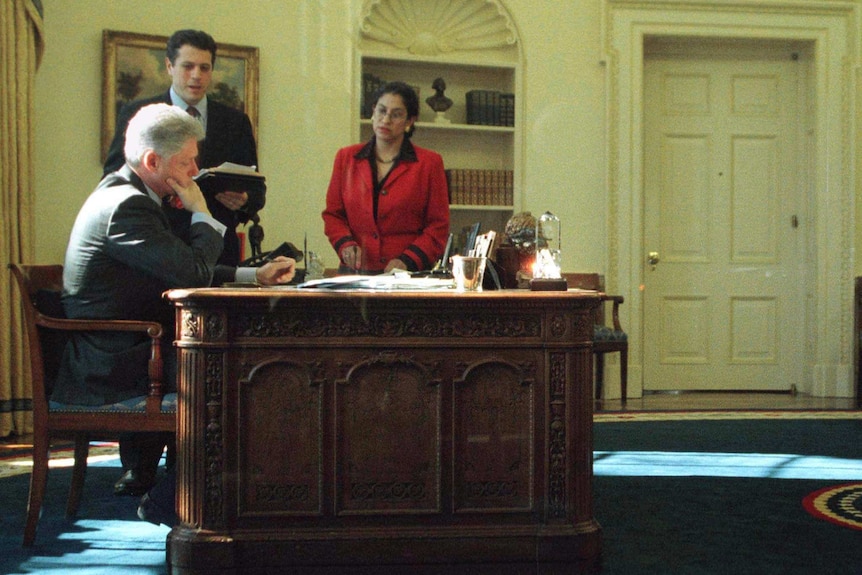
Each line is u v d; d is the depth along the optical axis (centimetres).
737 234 767
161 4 628
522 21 721
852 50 744
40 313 296
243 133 419
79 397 293
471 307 262
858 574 263
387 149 402
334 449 261
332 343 260
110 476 404
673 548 290
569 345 265
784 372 768
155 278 298
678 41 754
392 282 279
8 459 457
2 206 551
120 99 614
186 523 259
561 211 727
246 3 650
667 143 761
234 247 382
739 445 489
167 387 295
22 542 299
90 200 300
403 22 703
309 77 666
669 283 761
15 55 562
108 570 271
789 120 766
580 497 266
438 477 262
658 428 551
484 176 713
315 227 668
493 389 265
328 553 259
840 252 745
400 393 263
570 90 729
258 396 259
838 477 403
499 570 262
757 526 318
